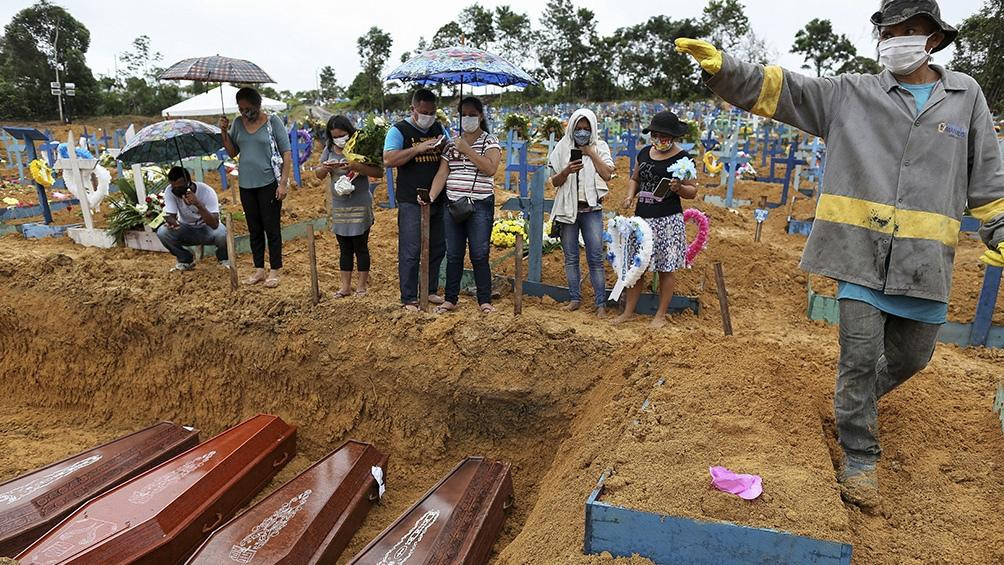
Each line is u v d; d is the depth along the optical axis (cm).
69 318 779
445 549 453
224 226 849
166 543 466
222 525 478
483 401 609
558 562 334
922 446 427
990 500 375
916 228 346
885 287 353
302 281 797
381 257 923
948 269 354
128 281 792
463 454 622
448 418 625
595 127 658
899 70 348
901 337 386
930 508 371
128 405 759
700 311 716
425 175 652
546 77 6888
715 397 445
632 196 665
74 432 739
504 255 884
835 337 679
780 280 854
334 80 7006
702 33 6219
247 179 736
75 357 780
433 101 631
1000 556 328
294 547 461
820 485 343
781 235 1191
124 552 446
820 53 5988
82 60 5394
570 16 6638
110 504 492
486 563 485
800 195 1594
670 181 609
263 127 733
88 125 4766
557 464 531
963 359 604
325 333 678
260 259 770
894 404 466
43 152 1666
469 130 623
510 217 1130
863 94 358
